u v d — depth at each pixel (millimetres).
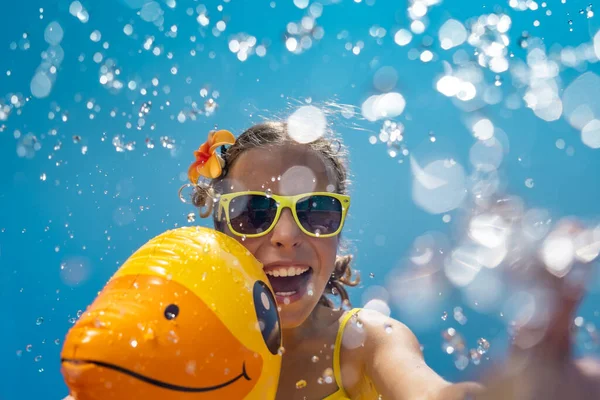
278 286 604
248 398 456
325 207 616
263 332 476
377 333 638
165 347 419
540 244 349
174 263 466
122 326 417
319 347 649
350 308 698
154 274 455
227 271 478
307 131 669
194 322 436
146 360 413
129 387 408
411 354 603
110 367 405
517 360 330
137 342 414
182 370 422
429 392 514
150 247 487
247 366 454
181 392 422
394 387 567
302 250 599
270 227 597
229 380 443
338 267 753
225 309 453
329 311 689
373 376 612
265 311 486
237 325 455
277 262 594
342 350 646
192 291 450
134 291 443
